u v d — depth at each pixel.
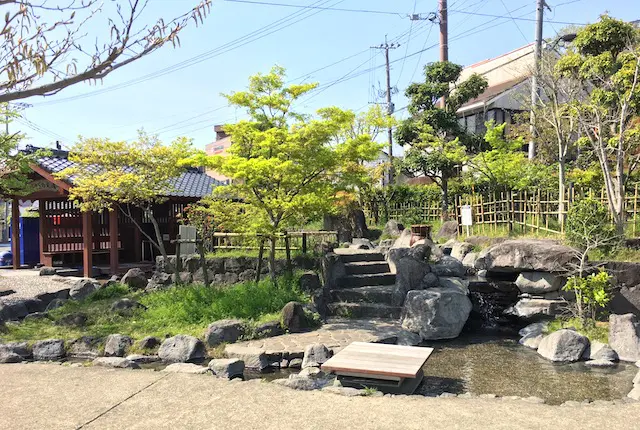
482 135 18.53
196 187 16.91
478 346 7.72
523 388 5.67
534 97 15.37
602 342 7.05
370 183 18.20
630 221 10.17
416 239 11.69
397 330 7.99
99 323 8.45
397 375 5.17
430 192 17.98
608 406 4.45
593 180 11.87
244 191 8.79
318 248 11.17
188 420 4.12
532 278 8.85
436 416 4.16
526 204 12.03
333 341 7.23
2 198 15.27
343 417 4.14
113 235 14.46
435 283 9.44
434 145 16.91
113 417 4.21
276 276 9.80
